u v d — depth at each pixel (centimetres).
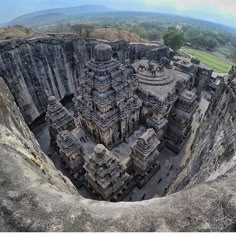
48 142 5812
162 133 5122
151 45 8119
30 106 5997
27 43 5797
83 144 4466
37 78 6141
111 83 3622
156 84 5072
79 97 4278
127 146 4456
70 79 6944
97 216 963
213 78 7962
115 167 3541
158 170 4806
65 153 4022
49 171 1903
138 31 13788
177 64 6344
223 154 1980
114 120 3947
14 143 1627
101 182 3438
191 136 5788
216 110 3459
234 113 2438
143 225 923
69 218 956
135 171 4303
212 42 13462
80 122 4678
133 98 4312
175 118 5125
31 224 937
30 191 1080
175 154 5275
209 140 2941
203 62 10844
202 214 961
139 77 5309
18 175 1168
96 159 3291
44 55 6194
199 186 1097
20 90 5791
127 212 979
